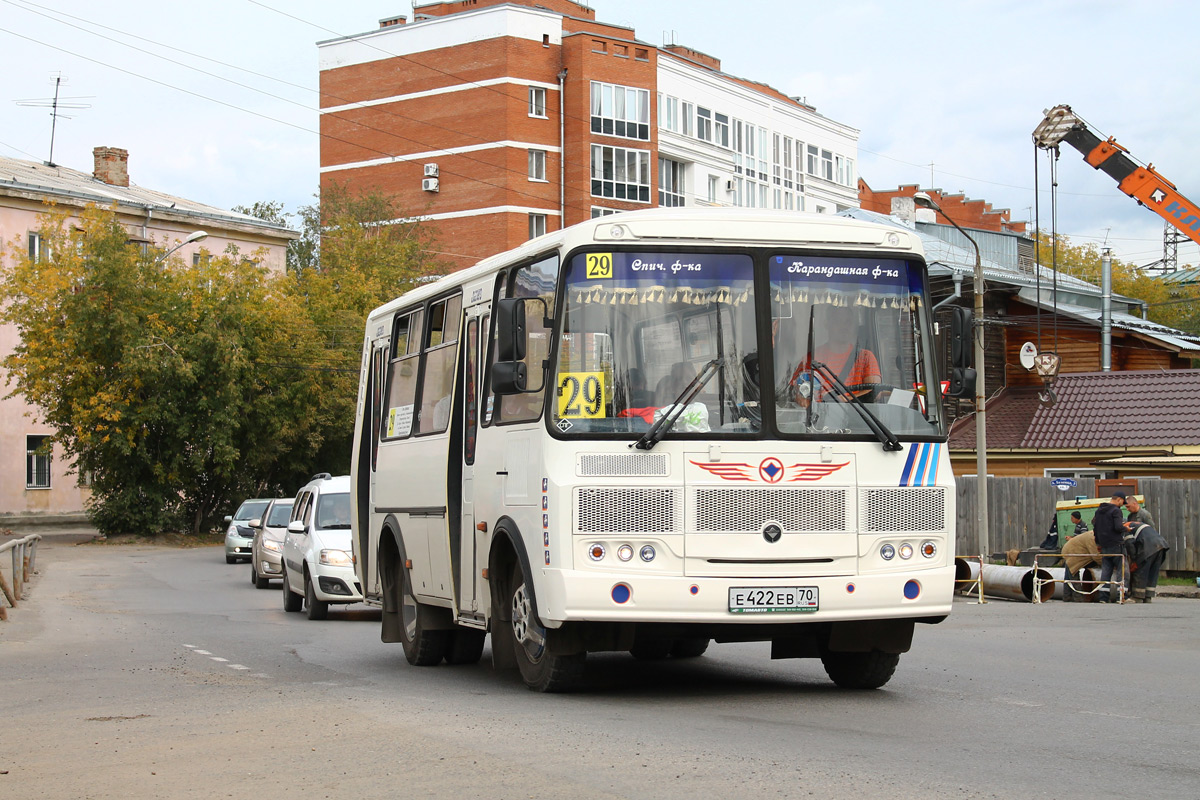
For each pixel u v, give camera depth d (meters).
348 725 9.04
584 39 71.06
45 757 8.04
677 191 78.06
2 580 21.14
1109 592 23.09
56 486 56.22
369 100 74.75
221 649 15.35
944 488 10.10
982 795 6.45
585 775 7.06
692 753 7.68
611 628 9.86
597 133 71.44
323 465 55.53
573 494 9.53
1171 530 28.25
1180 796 6.45
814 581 9.69
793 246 10.08
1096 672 12.19
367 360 15.98
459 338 12.25
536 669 10.45
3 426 54.50
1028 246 68.69
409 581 13.66
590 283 9.84
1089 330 46.75
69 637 16.83
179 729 9.05
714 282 9.95
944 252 49.38
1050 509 29.73
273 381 51.25
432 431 12.90
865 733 8.45
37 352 47.50
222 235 62.38
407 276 66.06
